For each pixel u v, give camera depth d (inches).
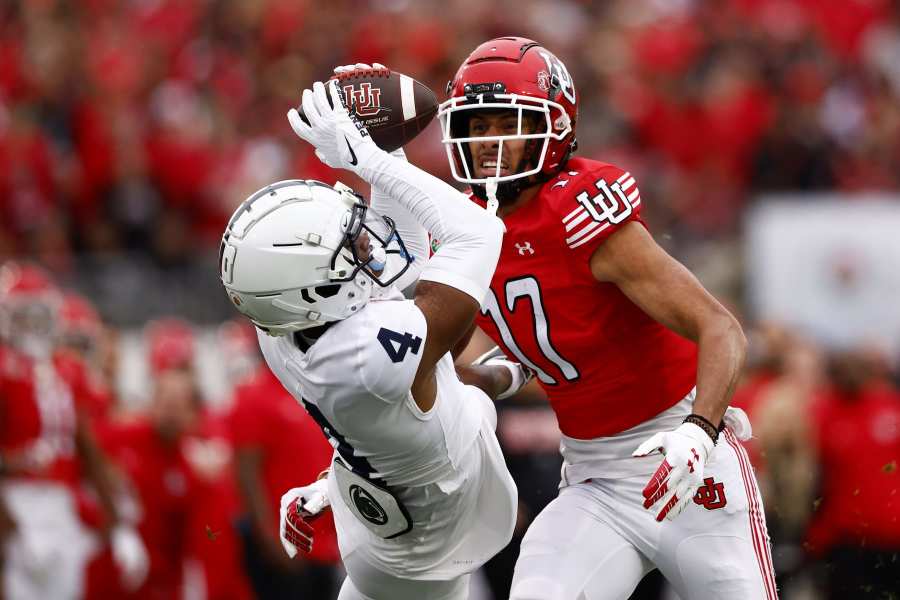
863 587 830.5
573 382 455.2
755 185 1352.1
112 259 1074.7
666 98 1406.3
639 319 445.4
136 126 1194.0
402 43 1414.9
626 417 454.3
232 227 388.5
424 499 427.5
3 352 802.2
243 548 818.2
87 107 1186.0
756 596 445.1
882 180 1380.4
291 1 1445.6
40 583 811.4
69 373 814.5
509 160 441.1
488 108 438.0
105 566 815.1
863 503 837.8
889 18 1652.3
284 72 1355.8
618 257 426.3
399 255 416.2
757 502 459.2
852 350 902.4
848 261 1026.1
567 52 1453.0
